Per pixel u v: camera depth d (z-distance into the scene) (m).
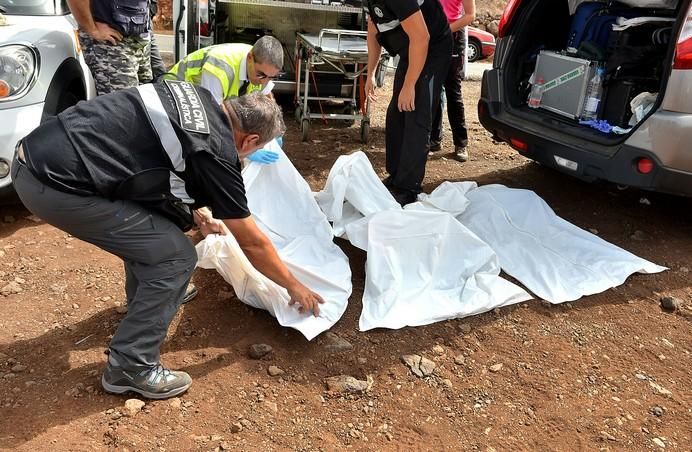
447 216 3.63
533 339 3.25
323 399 2.75
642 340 3.31
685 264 4.04
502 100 4.86
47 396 2.61
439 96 4.21
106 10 4.24
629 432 2.70
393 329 3.20
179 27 5.84
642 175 3.96
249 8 7.04
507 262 3.80
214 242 3.21
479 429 2.67
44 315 3.17
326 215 3.87
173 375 2.65
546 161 4.50
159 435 2.46
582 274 3.74
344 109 7.11
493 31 15.29
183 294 2.61
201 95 2.41
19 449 2.32
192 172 2.34
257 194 3.61
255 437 2.51
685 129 3.75
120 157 2.29
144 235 2.42
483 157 5.82
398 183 4.33
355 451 2.50
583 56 4.65
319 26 7.15
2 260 3.64
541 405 2.82
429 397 2.82
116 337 2.56
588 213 4.70
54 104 4.12
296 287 2.83
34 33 4.13
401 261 3.53
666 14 4.78
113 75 4.44
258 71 3.79
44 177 2.25
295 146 5.95
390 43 4.16
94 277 3.53
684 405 2.88
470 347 3.16
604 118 4.59
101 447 2.38
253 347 2.96
